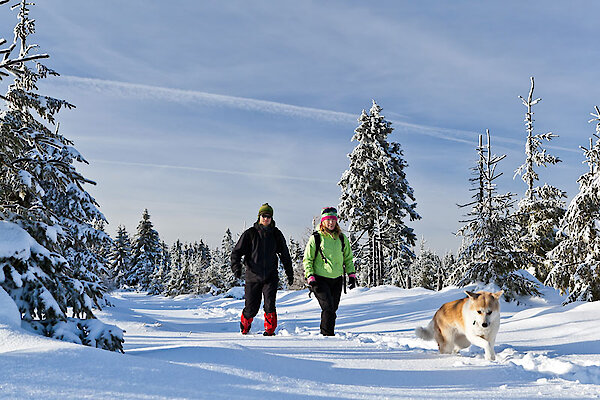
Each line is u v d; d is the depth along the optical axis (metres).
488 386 3.55
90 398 2.33
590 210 13.21
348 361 4.36
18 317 3.84
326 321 7.19
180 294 49.28
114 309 11.76
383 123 30.78
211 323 12.00
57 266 4.53
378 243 29.42
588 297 12.45
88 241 13.00
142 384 2.63
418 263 52.81
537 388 3.46
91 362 2.85
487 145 15.33
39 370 2.62
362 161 30.56
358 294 17.97
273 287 7.31
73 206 12.67
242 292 35.53
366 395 3.03
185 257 50.81
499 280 14.15
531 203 22.14
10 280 4.07
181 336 6.72
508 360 4.72
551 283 13.70
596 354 4.99
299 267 41.78
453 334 5.35
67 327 4.06
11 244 4.19
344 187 30.83
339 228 7.48
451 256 52.84
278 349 4.92
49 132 9.84
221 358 3.65
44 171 5.34
